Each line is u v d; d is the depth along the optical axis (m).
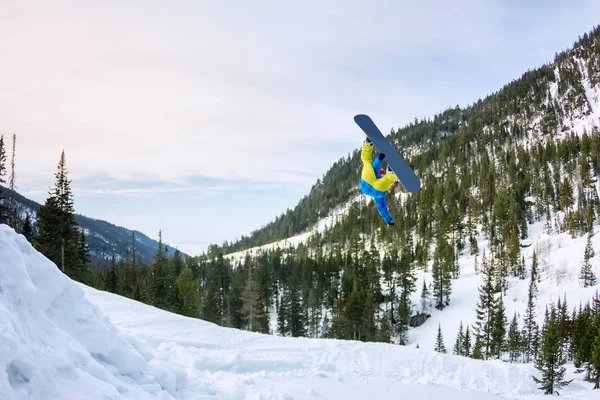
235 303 56.12
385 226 102.00
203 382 8.52
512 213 89.62
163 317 15.30
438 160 147.62
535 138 138.00
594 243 71.19
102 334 6.62
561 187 94.19
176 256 80.06
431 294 68.19
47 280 6.18
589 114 138.50
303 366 12.41
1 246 5.66
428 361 15.01
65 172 33.53
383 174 6.66
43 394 4.67
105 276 53.47
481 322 55.75
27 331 5.19
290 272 75.12
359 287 61.94
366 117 6.76
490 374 15.37
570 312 53.91
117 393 5.66
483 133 152.00
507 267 70.75
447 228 88.62
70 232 33.53
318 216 164.50
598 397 25.55
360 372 12.84
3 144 33.56
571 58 173.88
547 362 27.19
